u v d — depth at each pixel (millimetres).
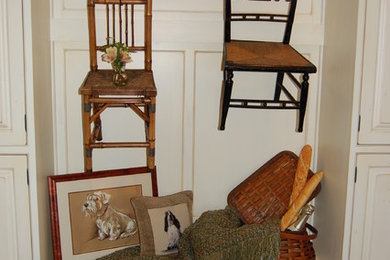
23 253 1635
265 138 2098
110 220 1899
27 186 1609
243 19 1904
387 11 1636
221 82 2027
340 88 1818
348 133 1728
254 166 2111
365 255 1769
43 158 1765
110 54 1684
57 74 1946
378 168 1726
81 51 1950
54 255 1798
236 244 1702
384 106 1687
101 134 2010
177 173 2084
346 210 1747
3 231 1619
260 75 2057
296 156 2055
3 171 1594
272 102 1878
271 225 1736
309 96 2074
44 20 1799
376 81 1670
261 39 2027
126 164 2057
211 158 2084
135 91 1683
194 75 2010
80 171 2031
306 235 1809
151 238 1830
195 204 2109
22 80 1556
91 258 1854
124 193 1938
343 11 1789
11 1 1511
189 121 2039
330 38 1938
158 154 2064
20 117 1571
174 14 1966
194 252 1755
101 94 1677
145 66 1893
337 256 1835
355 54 1664
